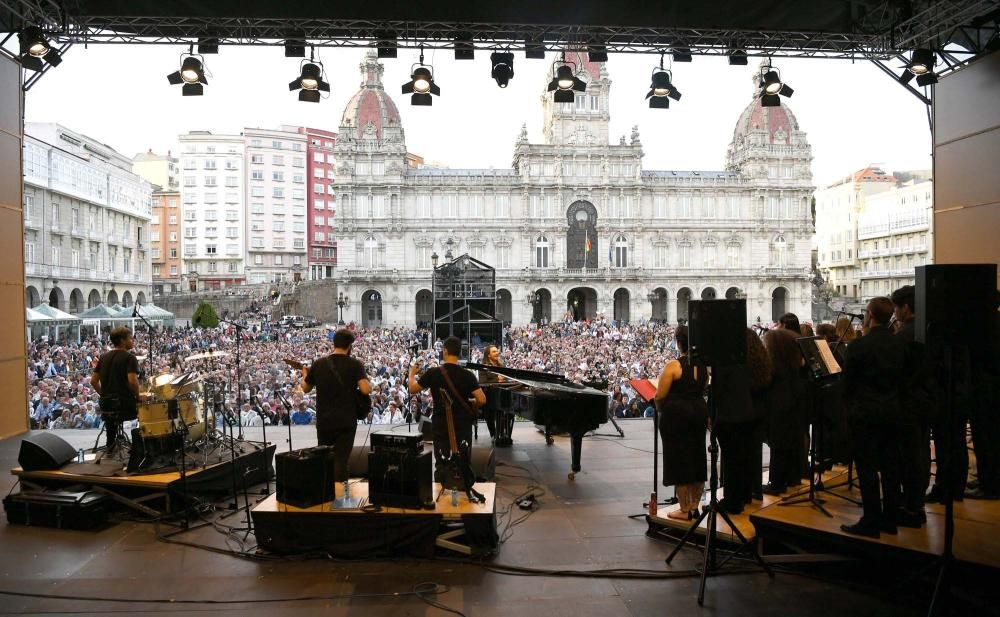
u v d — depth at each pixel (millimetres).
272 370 28203
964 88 15625
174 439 9461
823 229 108688
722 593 6656
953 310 6090
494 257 78000
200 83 14859
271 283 84125
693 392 8055
